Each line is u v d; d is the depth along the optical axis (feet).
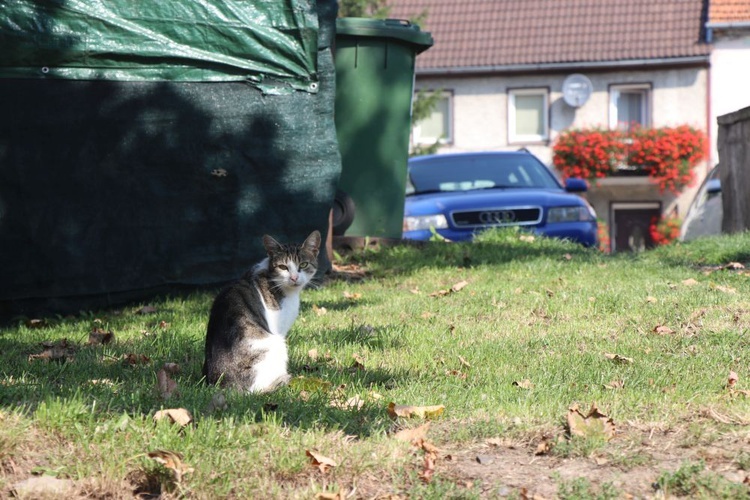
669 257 38.14
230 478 14.39
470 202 46.11
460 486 14.37
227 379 19.30
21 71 29.55
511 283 32.68
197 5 31.24
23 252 30.25
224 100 31.78
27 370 21.09
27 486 13.84
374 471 14.99
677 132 100.89
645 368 20.77
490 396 18.74
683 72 101.76
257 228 32.45
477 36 106.01
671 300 28.45
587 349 23.30
